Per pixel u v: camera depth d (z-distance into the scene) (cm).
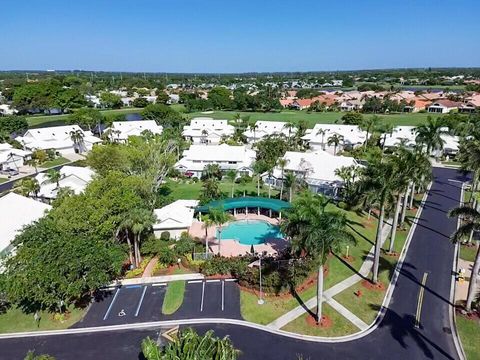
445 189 7706
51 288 3400
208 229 5759
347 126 12094
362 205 5988
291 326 3516
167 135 10400
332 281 4262
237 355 2870
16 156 9269
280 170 7706
